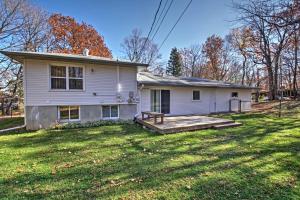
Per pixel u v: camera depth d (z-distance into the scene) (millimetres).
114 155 5344
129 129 9320
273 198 3084
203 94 16047
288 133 7805
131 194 3242
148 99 13344
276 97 24016
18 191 3387
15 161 4953
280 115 13586
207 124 9109
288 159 4766
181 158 4973
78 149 6012
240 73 37250
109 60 10828
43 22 23422
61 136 7977
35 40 22719
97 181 3736
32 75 9656
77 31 27156
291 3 6742
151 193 3268
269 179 3729
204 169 4238
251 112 16328
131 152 5598
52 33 25141
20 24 21328
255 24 9742
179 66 42344
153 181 3697
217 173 4027
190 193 3256
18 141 7188
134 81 12219
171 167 4383
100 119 11266
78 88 10695
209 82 17266
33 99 9695
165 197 3143
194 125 8805
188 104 15242
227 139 6969
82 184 3617
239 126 9633
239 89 17984
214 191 3314
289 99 23672
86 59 10219
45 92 9914
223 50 35906
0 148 6230
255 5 8109
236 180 3701
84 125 10203
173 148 5926
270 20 7219
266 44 22734
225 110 17188
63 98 10297
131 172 4141
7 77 21547
